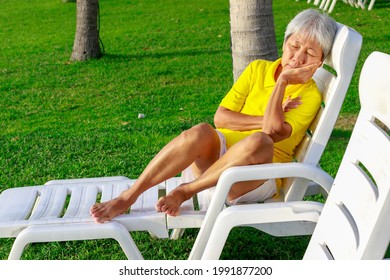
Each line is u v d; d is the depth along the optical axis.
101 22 15.59
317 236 2.97
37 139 6.64
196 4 17.52
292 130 3.44
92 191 3.66
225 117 3.69
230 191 3.33
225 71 9.57
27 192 3.66
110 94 8.65
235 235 4.23
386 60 2.48
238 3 5.37
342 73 3.21
